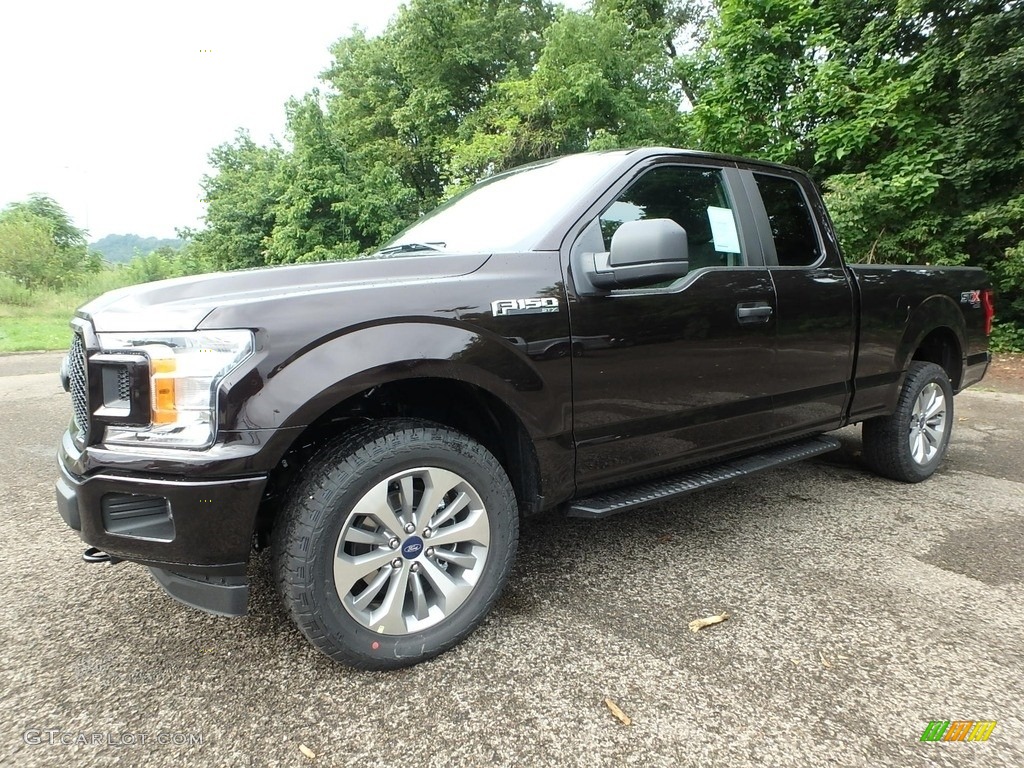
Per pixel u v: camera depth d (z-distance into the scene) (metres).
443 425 2.13
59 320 18.02
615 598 2.55
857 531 3.25
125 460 1.76
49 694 1.95
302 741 1.75
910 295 3.72
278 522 1.93
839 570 2.80
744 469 2.98
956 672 2.06
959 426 5.68
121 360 1.79
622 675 2.05
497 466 2.21
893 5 10.14
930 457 4.05
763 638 2.26
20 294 21.11
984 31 8.68
